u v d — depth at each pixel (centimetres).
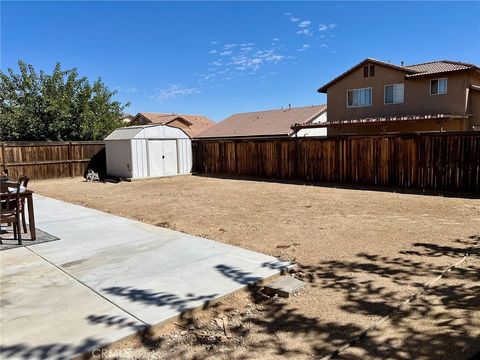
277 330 347
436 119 1945
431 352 302
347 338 327
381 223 748
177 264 514
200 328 354
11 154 1694
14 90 2255
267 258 534
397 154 1264
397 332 335
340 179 1439
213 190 1348
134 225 771
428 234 657
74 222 809
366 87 2433
